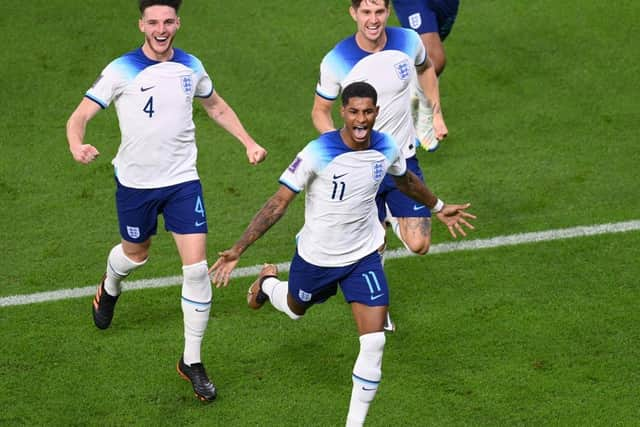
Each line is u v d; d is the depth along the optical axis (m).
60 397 26.89
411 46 28.67
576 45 44.44
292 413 26.20
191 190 26.81
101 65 43.19
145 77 26.05
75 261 32.88
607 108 40.84
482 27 45.56
